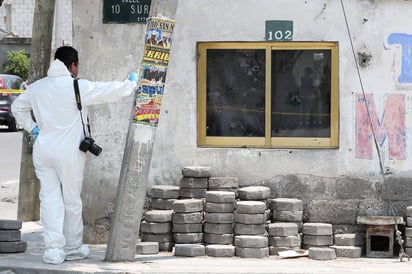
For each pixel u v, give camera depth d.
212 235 11.20
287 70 11.95
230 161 11.86
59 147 9.88
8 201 18.08
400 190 11.66
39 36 14.55
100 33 12.00
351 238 11.35
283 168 11.80
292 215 11.42
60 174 10.00
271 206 11.56
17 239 11.10
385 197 11.68
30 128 10.34
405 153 11.63
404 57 11.59
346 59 11.69
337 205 11.73
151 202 11.78
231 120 12.05
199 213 11.32
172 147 11.94
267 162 11.80
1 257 10.66
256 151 11.82
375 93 11.66
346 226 11.73
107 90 10.02
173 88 11.91
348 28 11.66
